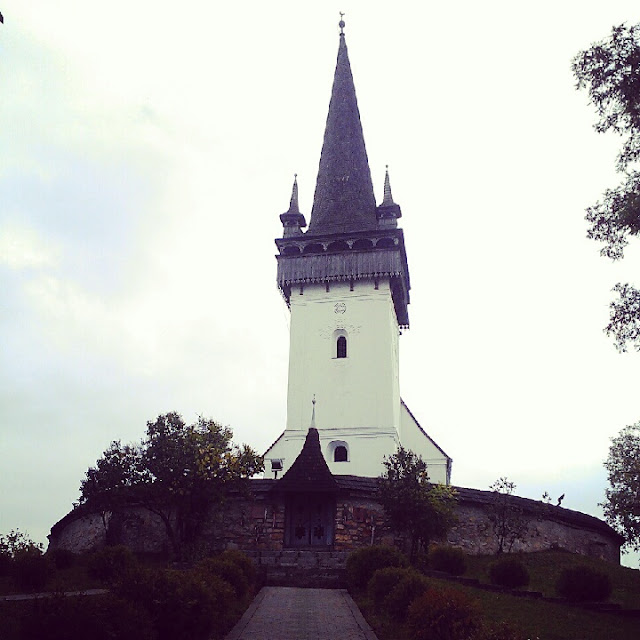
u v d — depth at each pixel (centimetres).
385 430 3697
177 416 2553
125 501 2519
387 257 3981
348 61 5062
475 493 2902
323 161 4650
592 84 1658
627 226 1667
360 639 1326
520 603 1742
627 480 3047
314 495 2731
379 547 1944
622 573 2514
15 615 1251
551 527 2998
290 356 3944
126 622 1004
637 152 1678
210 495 2425
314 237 4116
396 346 4369
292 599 1750
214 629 1242
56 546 3309
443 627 1238
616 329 1722
